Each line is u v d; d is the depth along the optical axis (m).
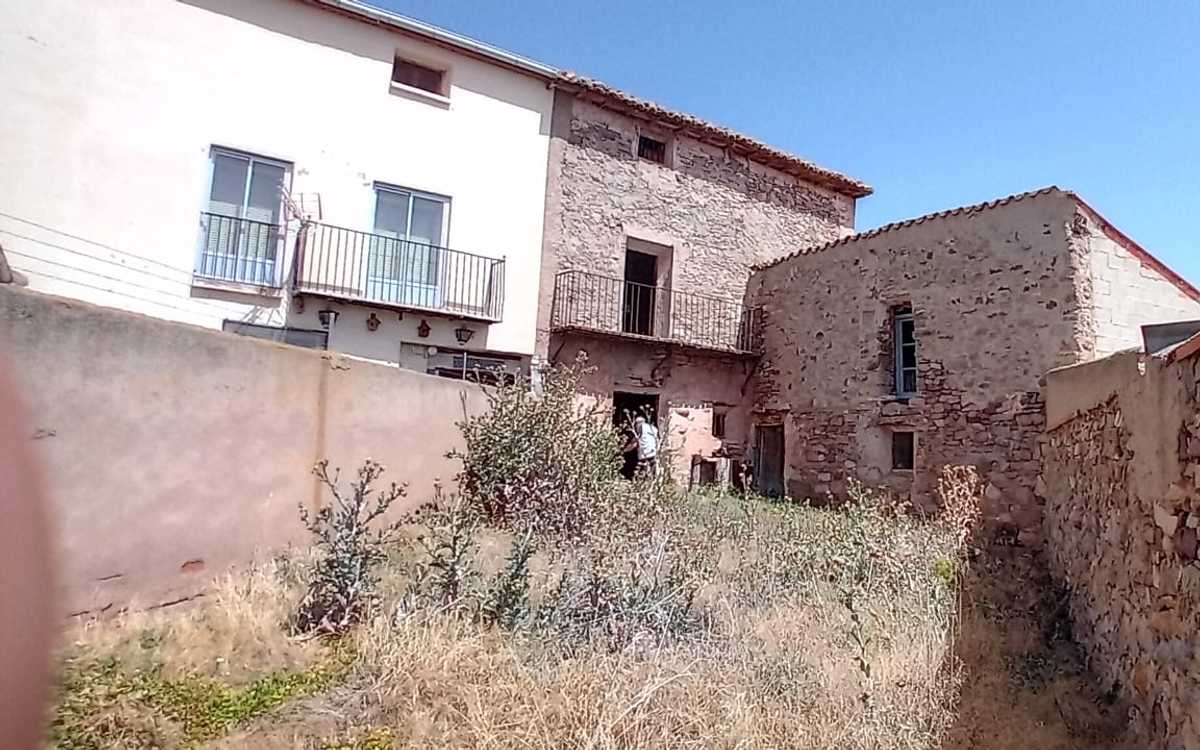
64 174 7.96
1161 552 3.40
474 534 5.41
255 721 2.83
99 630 3.30
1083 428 5.55
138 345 3.71
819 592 5.20
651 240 12.33
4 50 7.70
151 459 3.78
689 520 6.55
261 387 4.64
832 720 3.27
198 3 8.84
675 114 12.32
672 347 12.15
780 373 12.55
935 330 9.87
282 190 9.30
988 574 6.54
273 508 4.74
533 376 10.81
